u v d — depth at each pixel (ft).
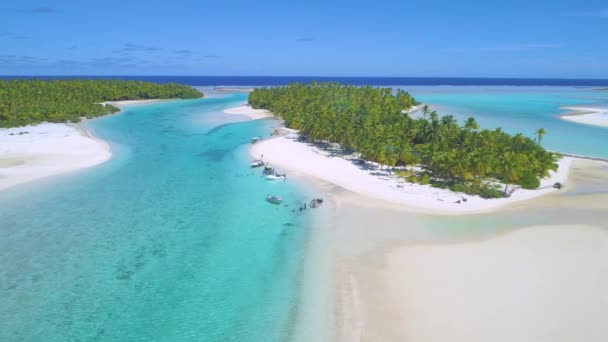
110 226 171.22
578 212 186.50
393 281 127.34
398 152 246.06
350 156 288.30
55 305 118.42
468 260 140.15
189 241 158.10
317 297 119.96
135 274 134.41
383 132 279.28
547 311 112.27
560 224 171.94
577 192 215.92
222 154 301.43
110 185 224.74
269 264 139.74
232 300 119.96
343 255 144.66
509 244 152.56
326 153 297.74
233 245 154.40
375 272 132.87
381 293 121.08
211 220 178.19
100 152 297.74
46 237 160.04
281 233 164.25
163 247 153.07
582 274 131.03
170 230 167.84
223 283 128.67
